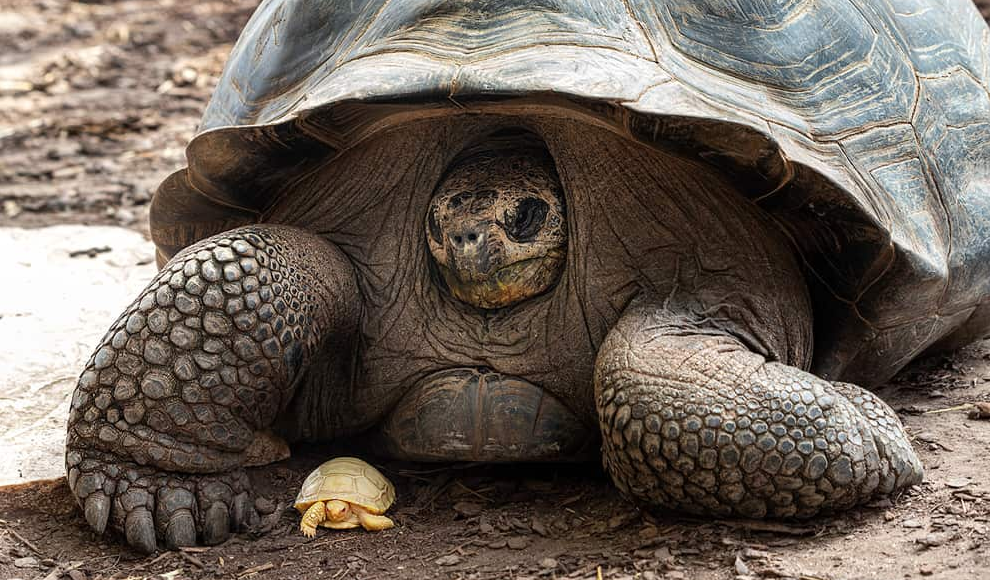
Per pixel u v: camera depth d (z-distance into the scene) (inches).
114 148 447.8
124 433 162.4
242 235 170.9
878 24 197.2
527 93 154.6
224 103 205.0
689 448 150.6
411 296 181.3
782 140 162.9
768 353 169.0
